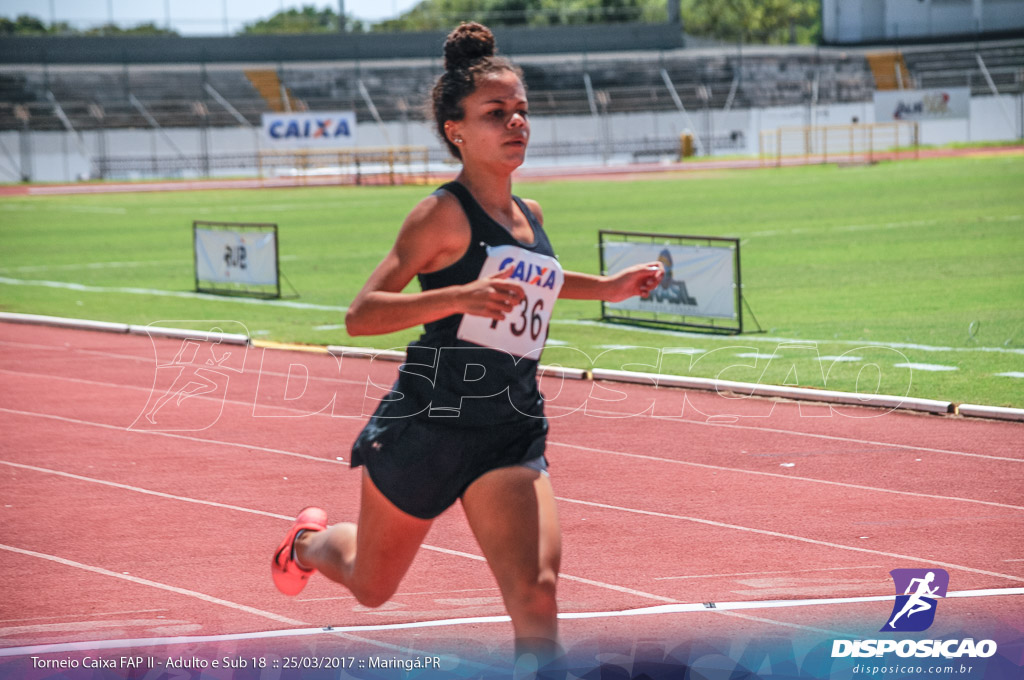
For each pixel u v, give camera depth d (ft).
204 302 98.94
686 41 433.48
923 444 44.86
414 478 19.34
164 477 42.24
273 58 383.86
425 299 17.42
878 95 313.94
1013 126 336.49
